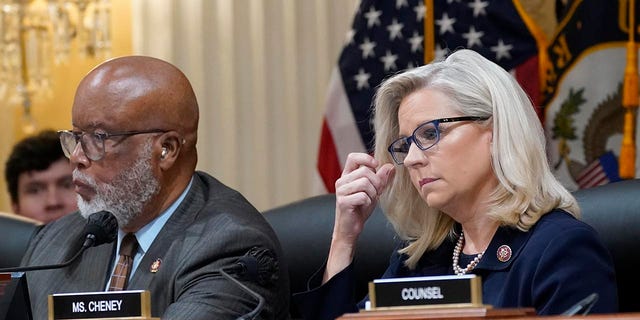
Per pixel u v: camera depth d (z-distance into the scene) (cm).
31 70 713
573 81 582
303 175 707
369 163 388
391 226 443
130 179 392
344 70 625
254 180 714
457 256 367
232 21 715
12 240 481
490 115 348
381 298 270
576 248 333
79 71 743
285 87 709
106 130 392
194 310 363
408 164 353
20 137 750
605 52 578
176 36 721
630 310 401
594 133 578
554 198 348
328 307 375
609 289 330
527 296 333
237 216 392
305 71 707
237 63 716
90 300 314
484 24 600
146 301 311
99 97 393
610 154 575
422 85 356
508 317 256
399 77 360
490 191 351
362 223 388
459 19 605
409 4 617
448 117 348
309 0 707
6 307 328
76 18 711
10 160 596
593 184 575
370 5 625
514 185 345
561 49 586
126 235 402
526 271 335
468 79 350
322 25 702
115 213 393
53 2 707
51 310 316
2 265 479
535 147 349
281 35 711
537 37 590
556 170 582
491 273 347
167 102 398
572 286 325
